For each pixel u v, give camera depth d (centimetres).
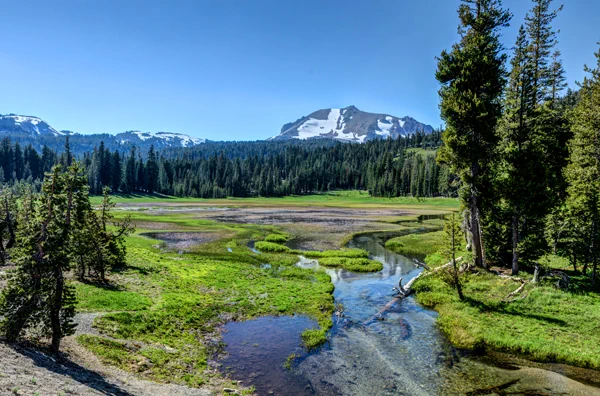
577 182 3472
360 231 6650
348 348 1941
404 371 1694
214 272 3406
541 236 2938
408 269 3888
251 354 1841
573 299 2428
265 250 4766
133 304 2292
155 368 1568
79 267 2752
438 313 2506
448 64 3169
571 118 4450
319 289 2981
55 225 1439
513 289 2711
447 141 3095
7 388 948
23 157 17000
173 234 5928
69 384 1133
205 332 2091
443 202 14588
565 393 1502
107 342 1714
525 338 1983
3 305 1378
